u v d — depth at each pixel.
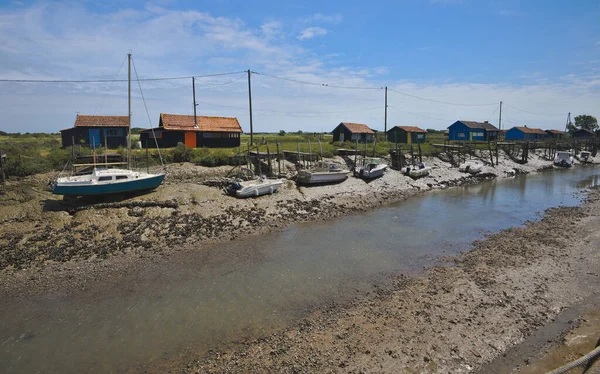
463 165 44.16
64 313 11.98
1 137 57.66
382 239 19.17
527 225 21.38
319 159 36.75
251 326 10.98
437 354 9.24
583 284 13.13
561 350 9.27
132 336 10.62
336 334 10.29
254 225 21.14
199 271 15.13
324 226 21.66
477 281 13.50
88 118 39.59
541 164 55.84
